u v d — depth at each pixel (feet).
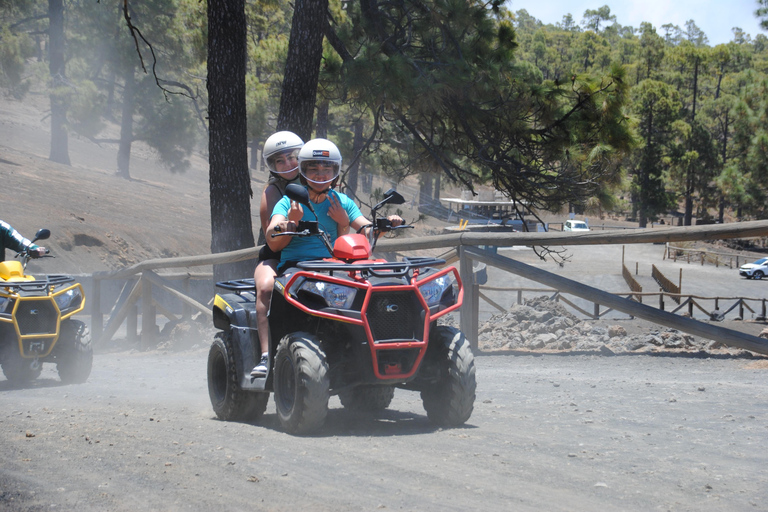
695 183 422.00
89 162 275.80
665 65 596.70
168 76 206.69
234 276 78.28
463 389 26.22
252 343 29.50
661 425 26.16
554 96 81.66
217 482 18.37
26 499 16.80
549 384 38.88
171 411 33.04
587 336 63.16
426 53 86.84
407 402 35.06
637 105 404.16
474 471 19.27
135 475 19.06
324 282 25.25
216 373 31.58
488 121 83.92
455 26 84.48
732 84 626.64
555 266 294.25
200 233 197.57
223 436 24.95
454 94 81.92
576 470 19.29
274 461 20.70
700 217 449.48
